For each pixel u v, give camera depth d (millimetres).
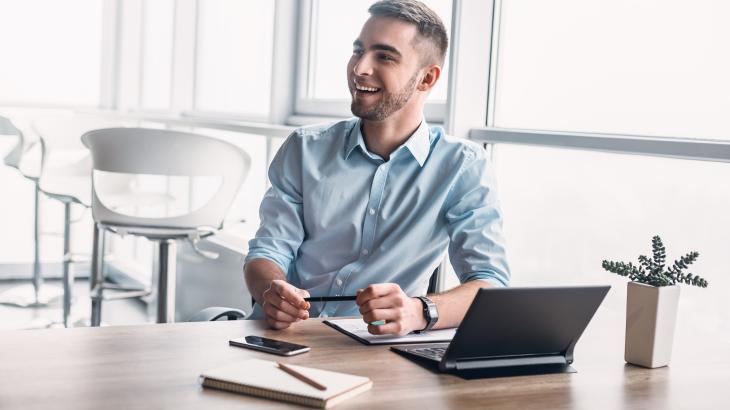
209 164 3066
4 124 5289
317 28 3809
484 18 2715
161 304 3174
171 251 3170
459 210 2096
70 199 4070
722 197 2029
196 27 5047
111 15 5879
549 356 1531
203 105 4977
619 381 1449
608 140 2256
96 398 1184
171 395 1214
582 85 2443
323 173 2141
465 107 2717
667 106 2189
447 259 2750
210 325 1673
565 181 2484
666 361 1570
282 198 2176
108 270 5961
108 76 5934
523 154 2641
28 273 5805
